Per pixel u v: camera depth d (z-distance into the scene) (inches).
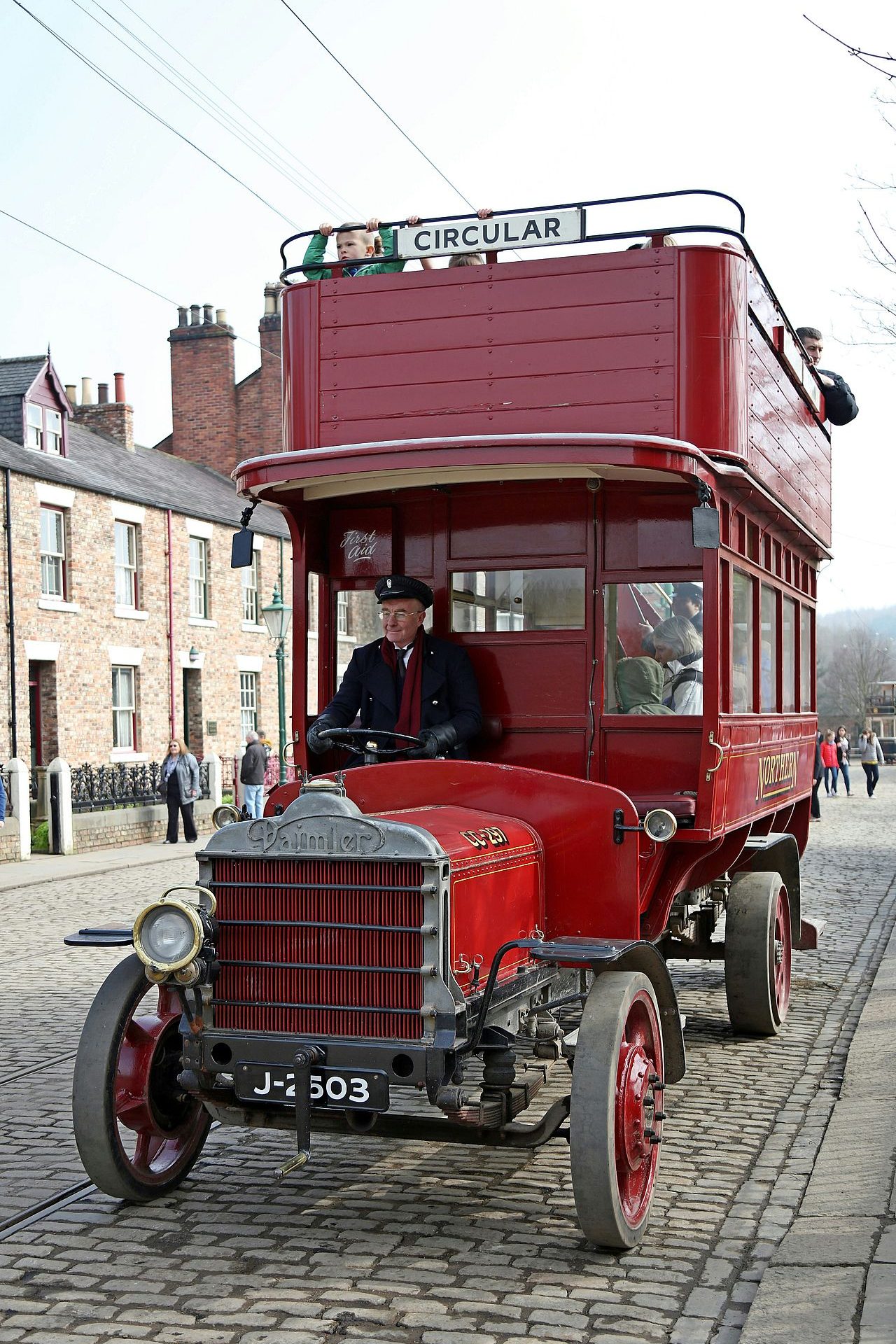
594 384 234.7
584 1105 175.9
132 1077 197.8
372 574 270.1
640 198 236.2
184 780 946.7
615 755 245.9
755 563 288.2
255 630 1262.3
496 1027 184.5
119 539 1079.6
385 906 174.6
